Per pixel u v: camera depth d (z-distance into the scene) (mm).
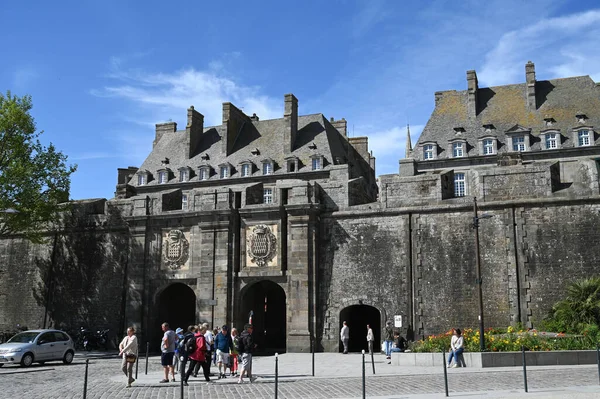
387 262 32219
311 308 32625
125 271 37750
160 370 24172
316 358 28859
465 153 55906
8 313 40438
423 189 32406
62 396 16250
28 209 36188
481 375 18750
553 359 21281
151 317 35812
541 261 29359
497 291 29781
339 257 33250
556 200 29625
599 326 24906
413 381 17969
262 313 38875
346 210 33625
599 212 28875
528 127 55250
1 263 41469
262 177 58875
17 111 36469
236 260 34438
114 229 38625
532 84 56875
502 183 30969
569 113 54844
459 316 30203
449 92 60844
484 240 30594
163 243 36344
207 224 34969
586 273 28516
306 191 33719
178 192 38469
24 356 25203
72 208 40094
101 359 30406
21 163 36250
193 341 18453
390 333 30844
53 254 40094
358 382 18250
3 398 15938
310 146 59094
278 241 33812
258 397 15500
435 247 31422
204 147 65188
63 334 27562
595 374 17984
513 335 23859
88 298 38406
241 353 18797
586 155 52031
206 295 34188
